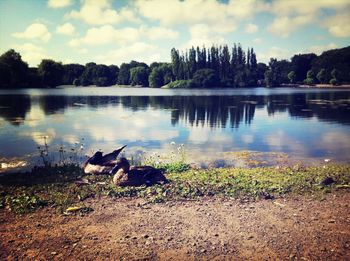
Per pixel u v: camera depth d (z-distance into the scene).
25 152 19.92
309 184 12.73
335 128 32.06
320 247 8.12
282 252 7.91
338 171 15.12
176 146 22.48
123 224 9.41
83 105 59.12
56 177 14.01
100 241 8.45
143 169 12.95
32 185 12.85
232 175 14.06
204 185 12.48
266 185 12.48
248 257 7.71
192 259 7.63
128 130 29.64
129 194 11.81
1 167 16.56
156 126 32.62
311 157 19.52
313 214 10.03
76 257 7.70
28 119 37.09
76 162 17.73
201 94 100.50
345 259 7.59
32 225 9.34
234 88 160.00
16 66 132.12
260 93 106.31
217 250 8.01
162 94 101.12
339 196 11.58
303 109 52.97
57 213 10.18
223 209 10.45
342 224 9.34
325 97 83.94
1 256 7.72
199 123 35.28
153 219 9.73
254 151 21.02
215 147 22.28
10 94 91.56
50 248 8.09
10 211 10.29
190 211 10.30
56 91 117.25
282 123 35.84
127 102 67.19
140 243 8.34
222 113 46.38
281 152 20.81
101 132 28.31
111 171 14.23
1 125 31.77
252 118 40.69
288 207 10.58
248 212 10.20
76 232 8.93
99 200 11.30
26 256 7.73
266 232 8.89
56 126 31.55
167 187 12.30
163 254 7.84
